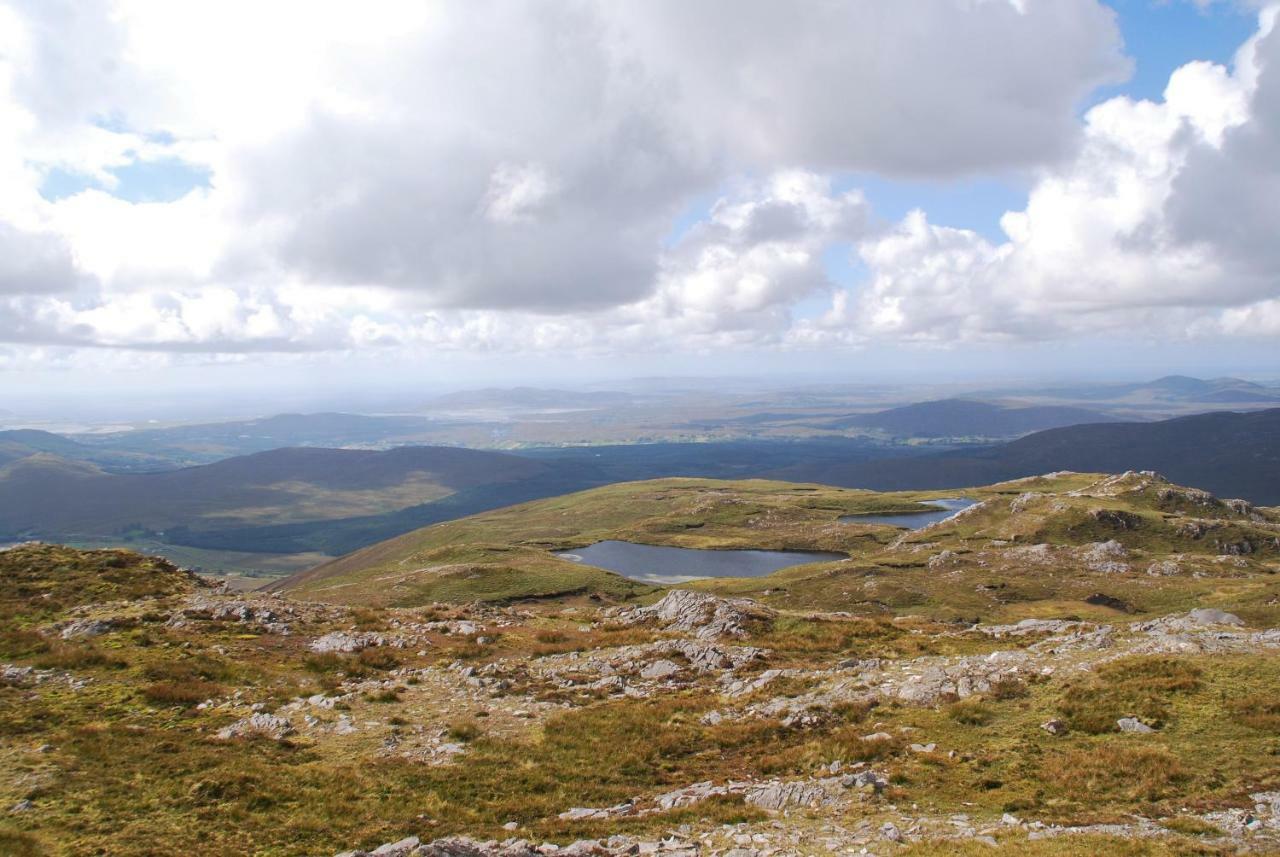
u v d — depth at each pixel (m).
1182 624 40.62
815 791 25.09
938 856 19.12
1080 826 21.06
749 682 38.72
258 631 46.84
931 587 179.12
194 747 28.39
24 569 52.97
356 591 190.25
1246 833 19.50
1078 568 185.62
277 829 22.42
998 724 29.22
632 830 22.80
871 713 32.09
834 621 53.38
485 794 26.03
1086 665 33.41
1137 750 25.12
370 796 25.33
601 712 34.59
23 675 35.12
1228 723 26.11
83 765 25.73
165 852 20.39
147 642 41.34
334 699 35.50
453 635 50.56
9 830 20.59
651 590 195.62
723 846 21.31
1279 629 37.66
